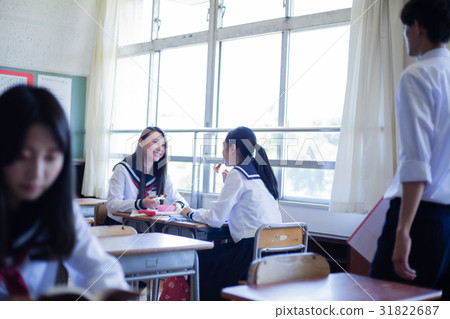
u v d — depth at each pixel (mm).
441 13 1438
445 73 1418
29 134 816
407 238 1343
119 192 3207
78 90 6059
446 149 1389
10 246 905
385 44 3473
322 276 1346
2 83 5602
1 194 844
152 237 2086
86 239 1062
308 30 4273
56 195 902
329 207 3637
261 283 1231
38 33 5789
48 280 1022
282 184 4285
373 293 1146
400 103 1403
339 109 4027
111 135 5586
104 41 5637
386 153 3402
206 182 4840
